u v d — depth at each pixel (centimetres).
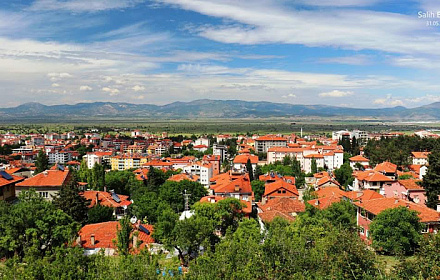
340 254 4684
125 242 6469
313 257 5031
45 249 6806
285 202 10550
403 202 8675
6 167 18625
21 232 6769
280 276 4634
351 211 8388
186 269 6412
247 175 15425
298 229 6475
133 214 11450
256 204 12950
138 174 19450
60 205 9669
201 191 13762
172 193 13012
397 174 15988
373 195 11000
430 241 5122
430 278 4150
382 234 7288
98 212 9838
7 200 10362
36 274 4378
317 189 13950
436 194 10156
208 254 5231
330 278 4472
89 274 4422
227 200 8906
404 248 7062
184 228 6856
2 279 4412
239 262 4875
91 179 15288
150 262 4838
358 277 4466
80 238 7469
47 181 11038
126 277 4341
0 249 6738
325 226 6925
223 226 8750
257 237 6650
